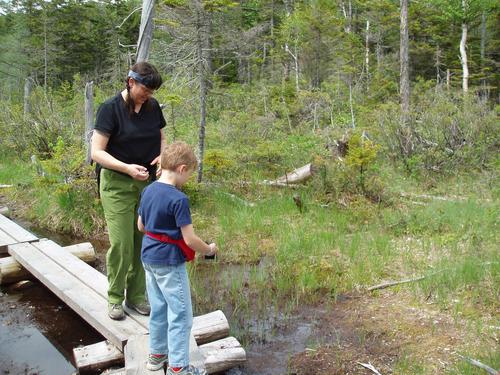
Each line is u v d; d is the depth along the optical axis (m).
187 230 3.12
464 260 5.82
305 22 26.38
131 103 3.87
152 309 3.44
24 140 12.84
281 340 4.56
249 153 10.96
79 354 4.04
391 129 11.62
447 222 7.45
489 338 4.34
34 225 8.58
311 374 4.01
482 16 29.05
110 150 3.96
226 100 14.89
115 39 30.11
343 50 25.64
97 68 32.88
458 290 5.29
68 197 8.34
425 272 5.71
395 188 9.33
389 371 3.98
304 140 12.63
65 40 32.38
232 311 5.15
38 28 31.64
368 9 31.31
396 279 5.70
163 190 3.20
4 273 5.90
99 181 4.11
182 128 11.44
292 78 24.95
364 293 5.44
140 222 3.38
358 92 21.72
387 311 5.00
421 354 4.18
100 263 6.80
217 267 6.40
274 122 15.48
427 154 10.88
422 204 8.48
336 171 9.02
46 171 9.84
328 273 5.88
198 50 9.18
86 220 8.15
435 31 29.64
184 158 3.21
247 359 4.25
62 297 4.96
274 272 6.01
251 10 31.72
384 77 25.52
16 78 30.78
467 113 12.09
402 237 7.10
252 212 8.25
